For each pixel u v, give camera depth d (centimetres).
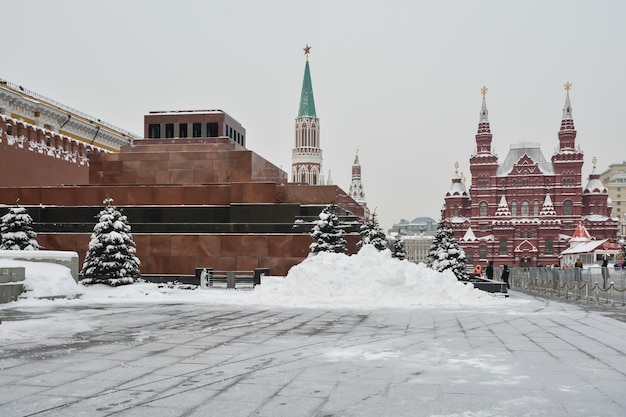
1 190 3812
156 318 1655
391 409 688
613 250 7581
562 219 11606
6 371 897
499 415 662
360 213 6412
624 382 828
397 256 6125
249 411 677
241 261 3469
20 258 2370
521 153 12288
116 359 1002
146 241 3525
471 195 12069
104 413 664
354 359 1005
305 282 2234
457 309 1972
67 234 3578
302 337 1274
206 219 3609
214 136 4403
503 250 11581
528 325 1521
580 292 2720
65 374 877
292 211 3525
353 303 2091
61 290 2244
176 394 755
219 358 1013
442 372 896
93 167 4019
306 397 742
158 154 3978
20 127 4750
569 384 816
